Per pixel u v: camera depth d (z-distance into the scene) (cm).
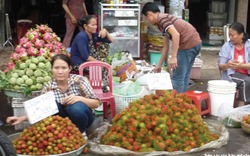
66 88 416
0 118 510
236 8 938
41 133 362
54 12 1104
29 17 1070
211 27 965
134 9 787
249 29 1016
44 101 371
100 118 511
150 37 782
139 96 488
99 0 880
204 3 1122
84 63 490
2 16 936
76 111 403
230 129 474
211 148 401
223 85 511
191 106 410
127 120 389
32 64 452
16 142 368
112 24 792
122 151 376
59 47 515
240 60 539
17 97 456
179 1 759
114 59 592
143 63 634
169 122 387
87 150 395
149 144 381
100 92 485
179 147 385
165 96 416
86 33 537
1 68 746
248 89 530
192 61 530
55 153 360
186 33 503
